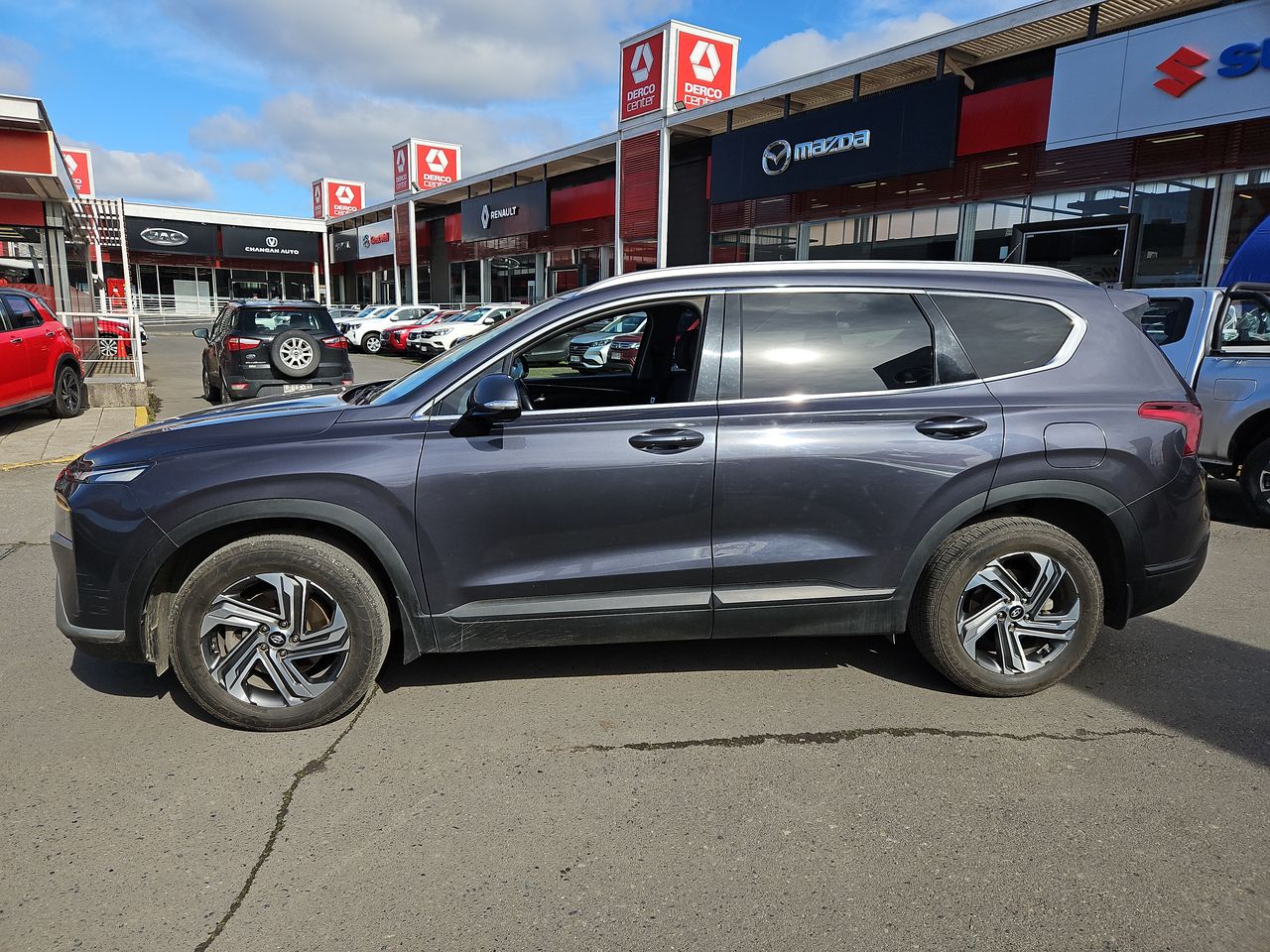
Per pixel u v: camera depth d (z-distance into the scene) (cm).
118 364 1355
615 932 210
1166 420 329
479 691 344
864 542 321
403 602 308
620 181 2345
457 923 212
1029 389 327
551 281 2992
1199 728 316
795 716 324
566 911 217
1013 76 1555
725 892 224
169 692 343
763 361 322
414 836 249
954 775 282
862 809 263
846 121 1614
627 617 318
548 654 380
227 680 305
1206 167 1197
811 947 205
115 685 349
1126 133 1184
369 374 1798
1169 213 1263
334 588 301
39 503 677
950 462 316
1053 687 350
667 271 333
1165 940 207
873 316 328
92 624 300
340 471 296
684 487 310
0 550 545
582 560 314
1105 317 339
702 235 2250
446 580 309
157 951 202
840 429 315
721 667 368
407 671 362
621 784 276
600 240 2677
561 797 269
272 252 4581
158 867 234
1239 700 339
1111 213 1333
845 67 1627
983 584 329
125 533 292
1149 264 1298
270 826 253
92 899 220
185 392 1455
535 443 306
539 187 2744
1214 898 222
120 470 298
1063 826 254
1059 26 1348
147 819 256
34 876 230
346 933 209
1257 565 534
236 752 296
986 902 220
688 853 241
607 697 339
